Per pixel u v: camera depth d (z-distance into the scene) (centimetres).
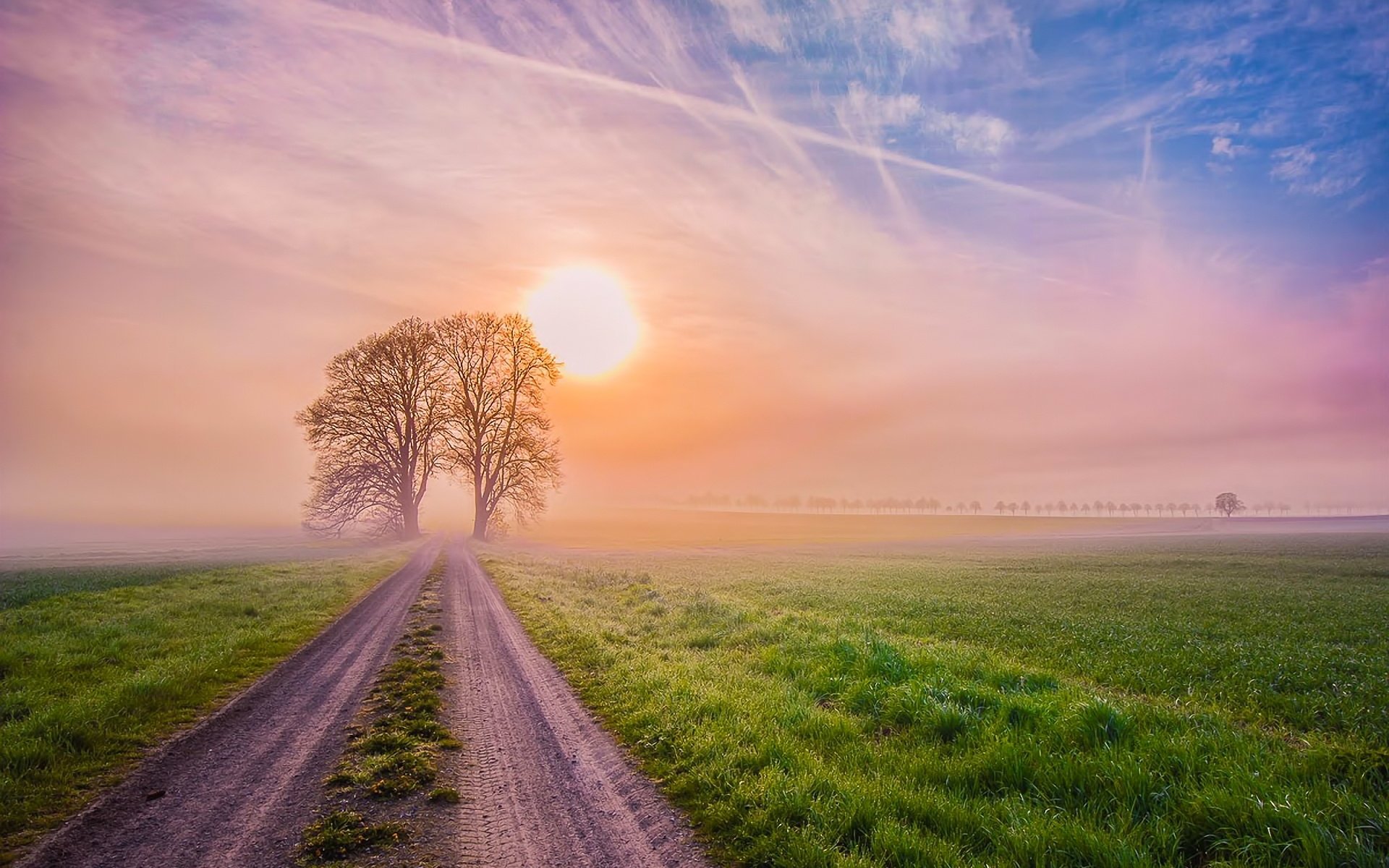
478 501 6606
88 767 734
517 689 1112
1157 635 1698
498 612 1991
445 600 2234
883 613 2122
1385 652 1506
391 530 6731
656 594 2472
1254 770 669
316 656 1348
